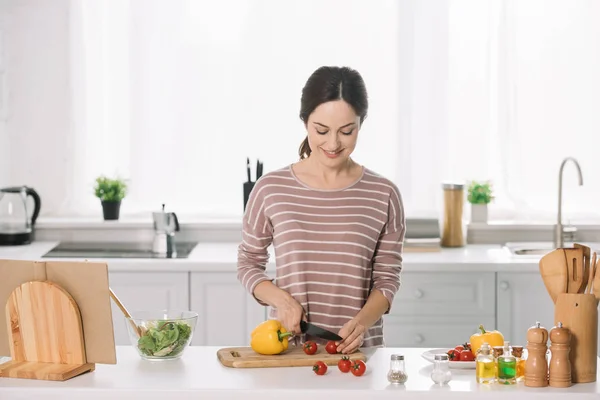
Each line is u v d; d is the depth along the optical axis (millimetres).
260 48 5117
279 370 2574
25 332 2578
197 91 5141
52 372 2475
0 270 2590
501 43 5105
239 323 4492
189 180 5188
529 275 4473
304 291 2895
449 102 5137
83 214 5203
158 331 2641
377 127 5145
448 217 4957
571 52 5105
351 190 2918
